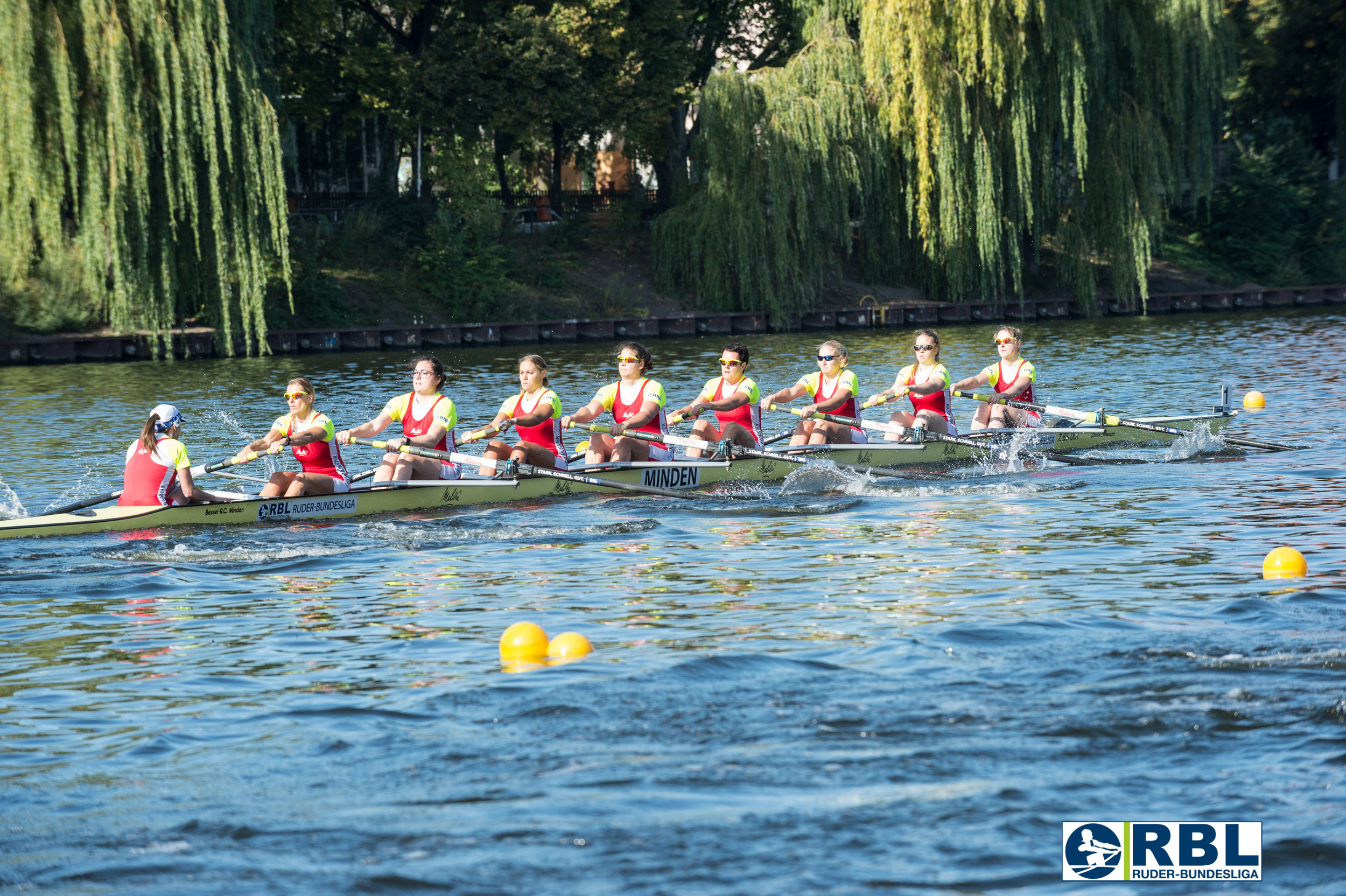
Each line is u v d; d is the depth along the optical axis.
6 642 11.49
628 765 8.12
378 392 38.06
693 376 40.78
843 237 60.97
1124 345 49.38
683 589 13.20
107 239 45.19
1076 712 8.89
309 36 62.62
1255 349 45.50
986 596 12.45
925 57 57.00
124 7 43.00
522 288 64.75
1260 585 12.60
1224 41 65.62
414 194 69.56
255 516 17.27
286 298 56.94
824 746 8.37
